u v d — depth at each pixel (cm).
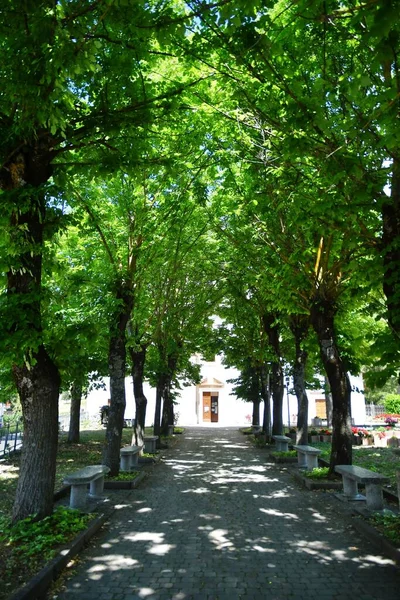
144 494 1004
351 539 657
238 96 707
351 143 663
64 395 4041
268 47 560
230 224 1380
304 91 664
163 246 1287
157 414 2153
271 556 590
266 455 1770
